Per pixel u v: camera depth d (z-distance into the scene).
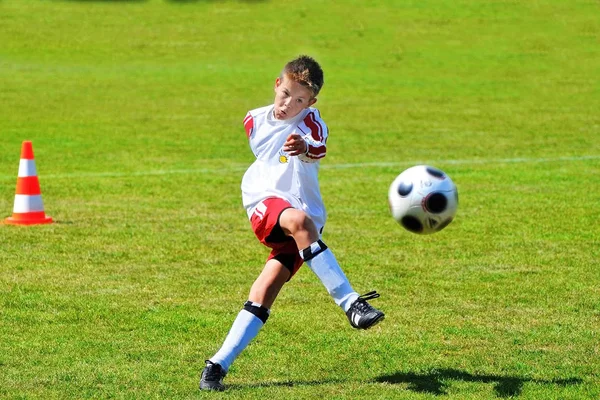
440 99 64.06
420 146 46.03
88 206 31.30
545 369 15.98
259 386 15.02
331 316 19.30
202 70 78.06
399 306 20.08
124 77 74.19
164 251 25.12
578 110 58.91
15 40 88.38
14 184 35.69
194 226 28.34
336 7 99.94
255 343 17.42
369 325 14.32
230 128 51.88
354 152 44.22
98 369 15.84
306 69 15.00
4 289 21.19
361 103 62.19
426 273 22.95
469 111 58.72
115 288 21.41
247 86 70.19
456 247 25.75
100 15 98.31
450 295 20.97
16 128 51.22
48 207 31.06
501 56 82.31
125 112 57.69
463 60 81.12
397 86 70.25
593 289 21.45
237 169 39.34
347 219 29.55
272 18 97.38
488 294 21.05
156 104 61.38
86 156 42.69
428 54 83.62
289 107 15.07
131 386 14.98
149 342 17.47
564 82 71.44
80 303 20.09
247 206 15.53
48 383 15.09
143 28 94.31
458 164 40.59
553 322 18.91
